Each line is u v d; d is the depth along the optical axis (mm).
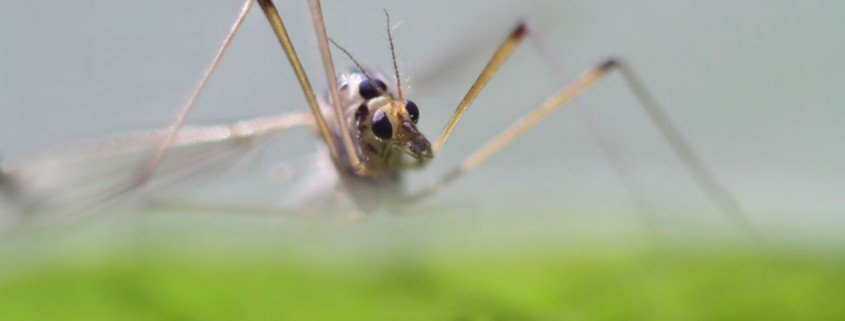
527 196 83
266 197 86
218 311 77
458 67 86
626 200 84
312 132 85
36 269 79
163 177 82
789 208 82
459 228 80
